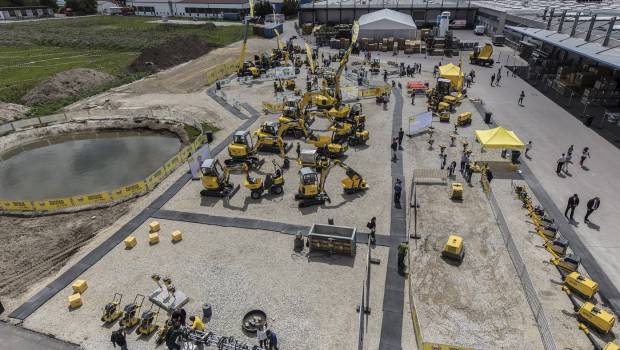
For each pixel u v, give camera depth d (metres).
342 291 20.69
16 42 95.12
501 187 29.97
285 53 65.19
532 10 79.06
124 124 46.56
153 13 154.00
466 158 31.64
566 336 17.62
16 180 35.50
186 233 26.09
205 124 44.88
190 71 68.19
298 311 19.53
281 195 30.08
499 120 42.25
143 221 27.55
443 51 72.56
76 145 42.97
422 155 35.44
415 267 22.20
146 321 18.50
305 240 24.78
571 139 37.31
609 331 17.69
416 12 96.44
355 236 23.55
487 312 19.05
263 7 122.75
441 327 18.31
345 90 50.88
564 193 28.77
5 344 18.25
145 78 64.94
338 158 35.19
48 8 161.00
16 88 58.06
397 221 26.36
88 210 29.31
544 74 55.81
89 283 22.02
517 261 21.86
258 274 22.12
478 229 25.33
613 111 43.72
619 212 26.34
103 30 112.56
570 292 19.84
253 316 19.25
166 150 40.50
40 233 26.84
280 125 38.19
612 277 20.91
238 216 27.64
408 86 53.00
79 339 18.50
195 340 17.16
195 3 140.62
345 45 79.75
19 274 23.09
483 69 62.59
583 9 72.50
